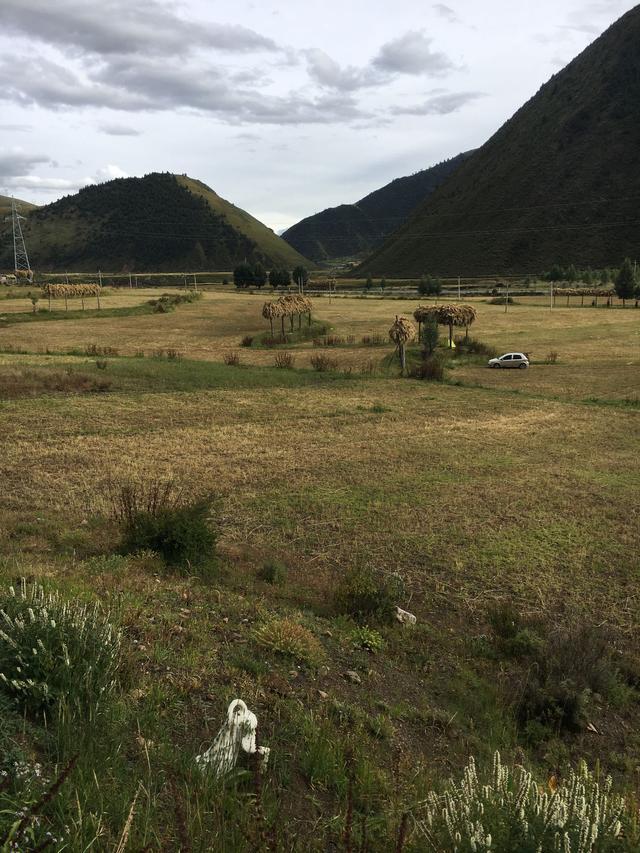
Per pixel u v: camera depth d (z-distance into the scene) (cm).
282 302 6353
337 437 2288
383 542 1293
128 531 1067
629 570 1207
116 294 12288
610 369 4472
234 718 451
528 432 2461
